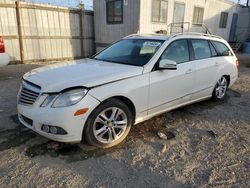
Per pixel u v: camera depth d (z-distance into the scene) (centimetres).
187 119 441
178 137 370
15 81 733
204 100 559
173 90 403
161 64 364
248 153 328
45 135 298
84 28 1379
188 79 429
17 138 351
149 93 361
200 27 1582
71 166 288
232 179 270
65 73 331
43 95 293
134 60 388
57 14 1240
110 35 1318
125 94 328
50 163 292
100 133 319
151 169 286
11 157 303
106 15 1309
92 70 343
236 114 475
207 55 490
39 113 290
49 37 1237
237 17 1997
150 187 254
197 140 362
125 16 1194
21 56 1150
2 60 723
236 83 761
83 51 1409
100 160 301
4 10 1059
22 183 255
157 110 389
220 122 433
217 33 1820
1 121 409
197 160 307
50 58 1269
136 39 450
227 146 346
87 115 297
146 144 344
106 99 313
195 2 1463
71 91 289
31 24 1156
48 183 256
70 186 253
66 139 294
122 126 338
